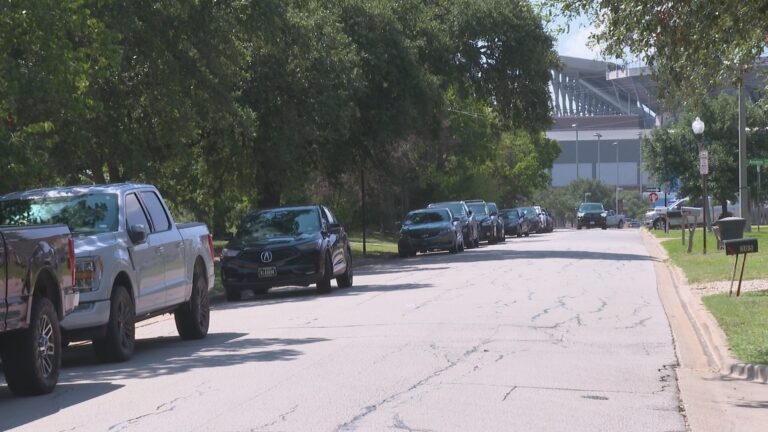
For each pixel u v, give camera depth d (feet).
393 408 65.05
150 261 98.68
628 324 109.81
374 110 284.41
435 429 59.06
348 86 255.50
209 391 73.00
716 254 219.00
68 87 141.59
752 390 74.79
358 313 125.08
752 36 92.43
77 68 140.77
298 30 232.73
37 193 99.35
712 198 396.57
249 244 160.86
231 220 379.35
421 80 287.69
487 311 122.52
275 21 201.05
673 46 89.71
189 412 65.16
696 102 95.04
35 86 134.21
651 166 395.34
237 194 312.09
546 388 72.54
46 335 76.02
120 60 152.56
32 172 130.11
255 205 345.72
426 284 169.17
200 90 195.72
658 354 89.25
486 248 323.98
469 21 310.24
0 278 68.80
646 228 470.80
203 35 190.29
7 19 128.67
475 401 67.51
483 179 532.73
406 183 445.78
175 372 83.76
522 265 213.25
